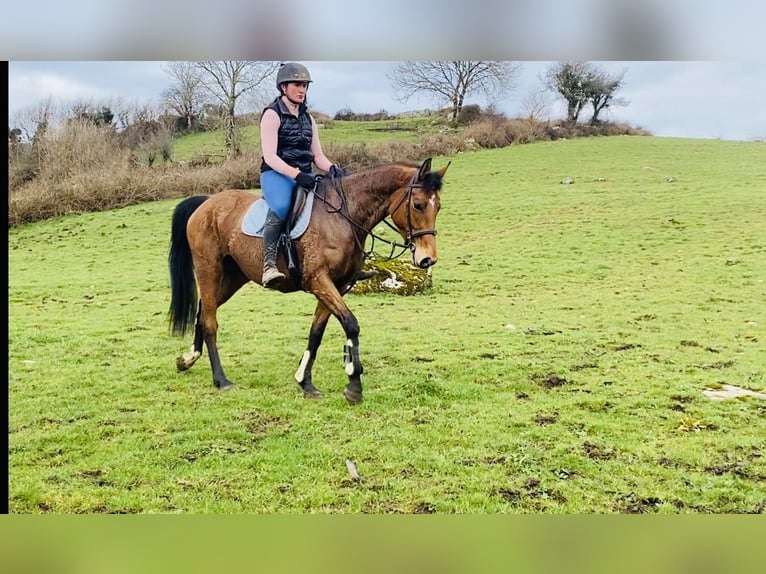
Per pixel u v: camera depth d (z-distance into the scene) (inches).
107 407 232.1
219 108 1440.7
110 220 898.1
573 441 201.0
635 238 705.6
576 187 1014.4
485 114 1699.1
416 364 297.0
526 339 351.9
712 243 665.0
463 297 496.7
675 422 219.0
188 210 267.4
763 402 241.0
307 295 505.7
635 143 1467.8
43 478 171.0
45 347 327.6
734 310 429.4
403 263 531.2
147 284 567.8
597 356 314.5
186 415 223.1
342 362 299.6
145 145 1314.0
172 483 169.6
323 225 227.5
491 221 829.8
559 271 589.6
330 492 165.0
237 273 267.7
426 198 217.8
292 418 221.5
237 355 316.2
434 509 157.3
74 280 587.2
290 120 233.5
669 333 367.6
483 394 250.8
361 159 1245.1
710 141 1505.9
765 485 171.2
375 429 210.8
